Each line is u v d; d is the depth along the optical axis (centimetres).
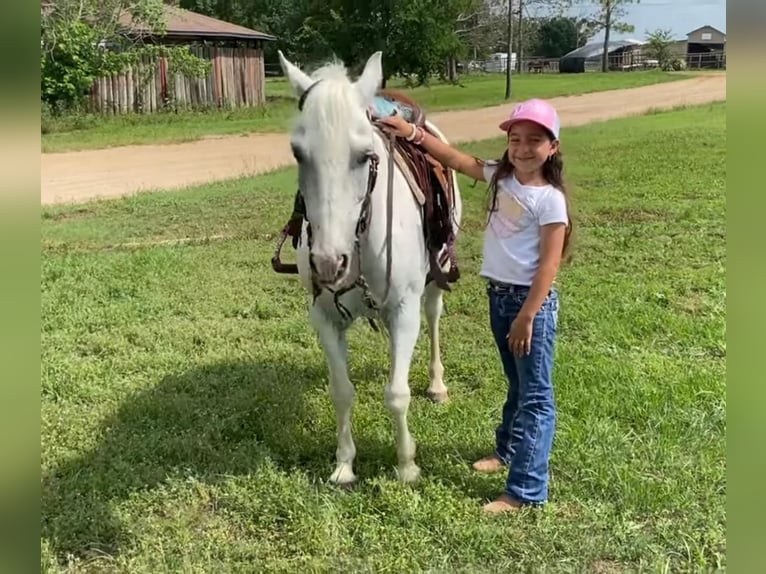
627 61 5256
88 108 2027
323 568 296
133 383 465
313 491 349
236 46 2417
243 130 1892
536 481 334
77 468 370
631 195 978
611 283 641
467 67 4428
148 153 1549
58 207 1004
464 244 783
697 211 873
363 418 419
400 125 352
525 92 2747
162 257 739
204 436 396
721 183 1024
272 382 461
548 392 332
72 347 520
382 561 300
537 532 314
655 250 735
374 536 315
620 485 341
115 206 1015
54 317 571
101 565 304
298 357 507
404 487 348
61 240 822
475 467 371
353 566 297
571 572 289
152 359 499
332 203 279
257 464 372
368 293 332
